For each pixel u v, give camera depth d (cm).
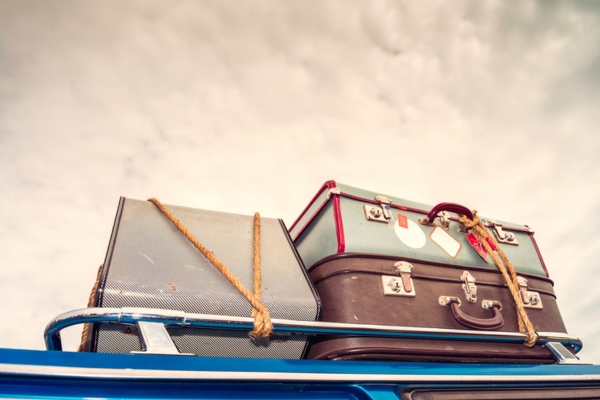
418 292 162
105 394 83
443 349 150
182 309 122
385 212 181
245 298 132
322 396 102
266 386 97
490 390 119
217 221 169
